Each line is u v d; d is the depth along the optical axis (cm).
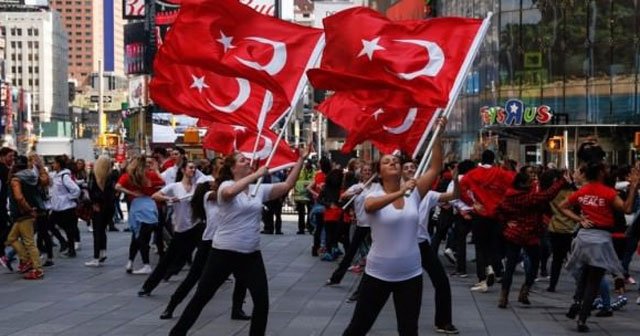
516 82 4766
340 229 1884
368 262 775
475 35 983
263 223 2722
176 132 6444
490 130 4753
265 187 930
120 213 2961
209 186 1153
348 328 786
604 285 1197
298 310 1248
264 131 1159
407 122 1038
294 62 1096
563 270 1750
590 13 4488
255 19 1101
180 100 1166
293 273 1683
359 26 988
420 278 775
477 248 1452
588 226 1090
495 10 4875
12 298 1352
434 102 973
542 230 1278
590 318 1195
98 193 1762
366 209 764
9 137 13638
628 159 4381
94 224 1772
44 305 1284
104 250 1798
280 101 1173
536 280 1585
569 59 4556
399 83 975
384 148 1054
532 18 4712
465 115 5200
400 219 762
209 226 1151
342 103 1121
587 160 1112
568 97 4566
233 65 1087
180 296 1171
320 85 988
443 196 1092
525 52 4731
